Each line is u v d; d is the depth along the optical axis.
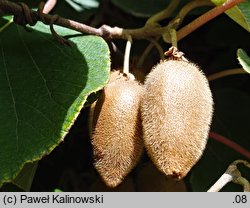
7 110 0.36
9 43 0.39
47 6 0.42
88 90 0.36
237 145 0.45
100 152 0.36
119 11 0.51
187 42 0.52
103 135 0.36
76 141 0.49
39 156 0.35
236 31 0.52
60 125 0.35
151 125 0.35
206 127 0.35
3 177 0.34
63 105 0.36
